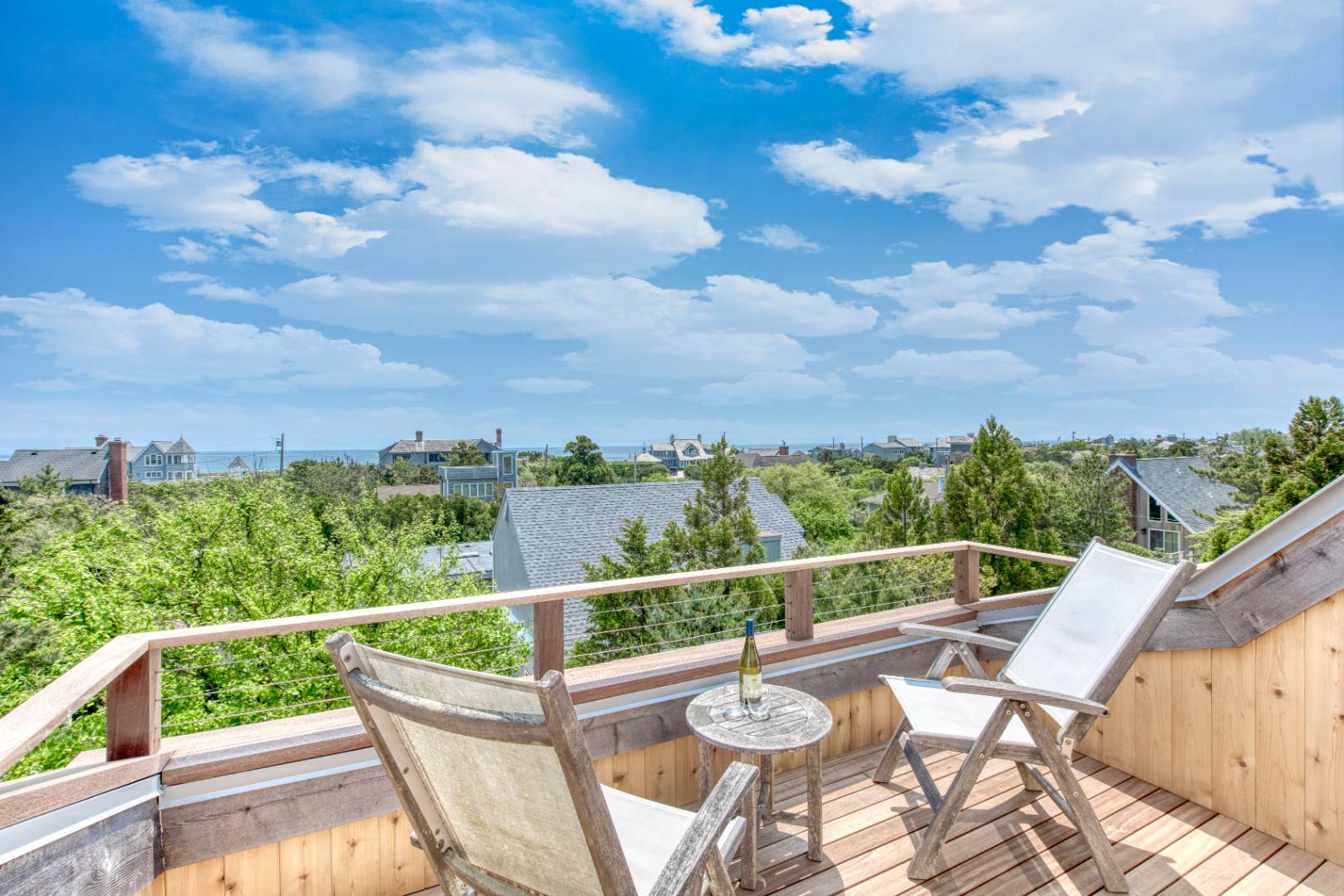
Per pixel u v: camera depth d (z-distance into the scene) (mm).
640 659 2879
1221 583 2562
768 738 2086
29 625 9242
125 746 1839
